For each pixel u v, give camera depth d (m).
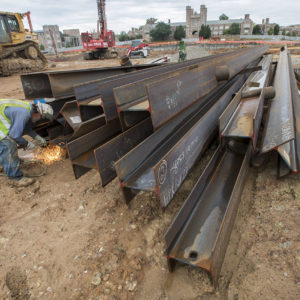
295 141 3.05
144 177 2.42
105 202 2.98
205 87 3.65
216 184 2.68
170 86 2.63
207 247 1.99
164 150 2.89
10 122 3.13
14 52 15.16
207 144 3.41
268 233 2.26
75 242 2.44
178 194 2.96
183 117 3.58
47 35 86.56
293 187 2.75
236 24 77.56
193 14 86.00
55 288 2.02
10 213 2.92
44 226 2.69
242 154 3.13
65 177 3.61
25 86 3.87
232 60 4.89
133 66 5.47
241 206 2.66
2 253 2.38
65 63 23.39
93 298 1.92
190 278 1.99
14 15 14.41
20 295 1.99
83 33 25.86
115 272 2.11
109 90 2.83
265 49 10.19
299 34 81.12
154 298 1.89
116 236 2.47
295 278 1.84
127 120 2.84
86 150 2.97
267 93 4.05
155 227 2.54
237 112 3.54
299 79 7.56
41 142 3.76
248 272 1.96
